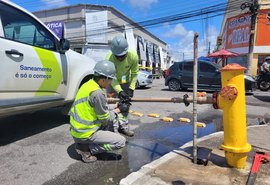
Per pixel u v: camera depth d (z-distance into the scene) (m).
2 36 3.22
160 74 31.52
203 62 11.55
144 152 3.65
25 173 2.90
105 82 3.14
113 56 3.99
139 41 32.44
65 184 2.70
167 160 3.11
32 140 3.97
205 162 2.96
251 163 3.06
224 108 2.85
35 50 3.68
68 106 4.79
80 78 4.70
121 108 3.82
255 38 17.86
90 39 26.69
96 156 3.43
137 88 13.94
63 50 4.27
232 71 2.72
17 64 3.34
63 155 3.43
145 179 2.62
